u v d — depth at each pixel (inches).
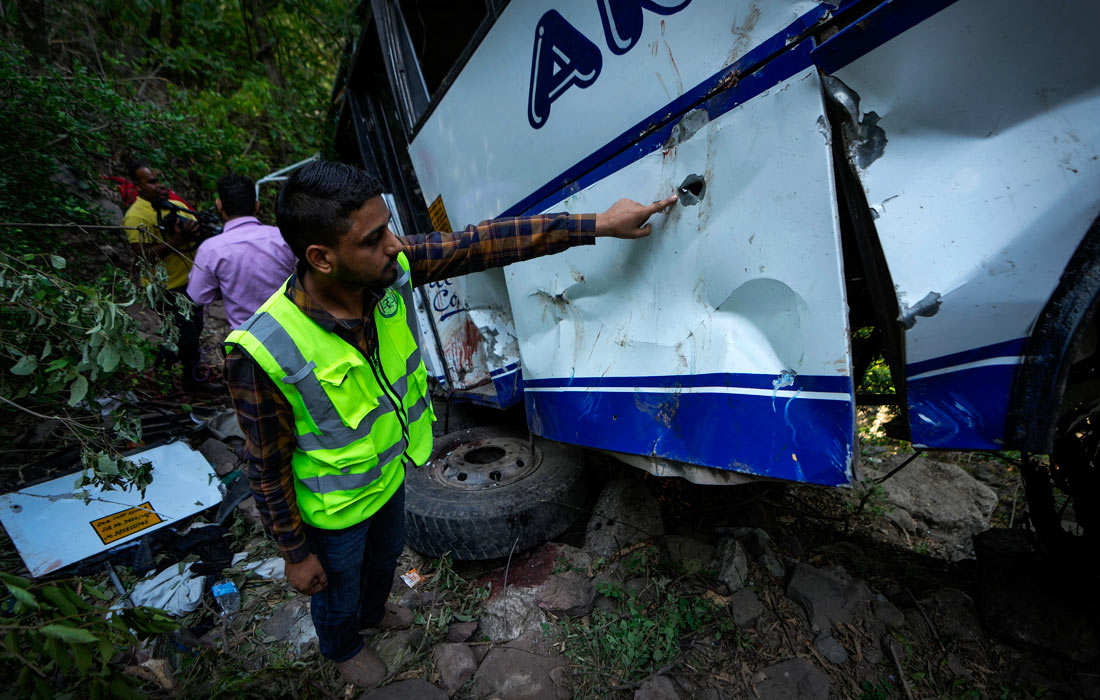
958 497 124.0
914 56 43.7
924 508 121.2
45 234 154.3
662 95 63.6
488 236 67.8
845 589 84.1
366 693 75.4
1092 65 39.3
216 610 93.9
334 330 55.1
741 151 56.4
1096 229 40.9
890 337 54.9
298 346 52.6
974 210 44.6
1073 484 75.9
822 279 51.5
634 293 75.0
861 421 151.6
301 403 54.4
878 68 45.4
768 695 72.9
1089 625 73.7
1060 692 70.7
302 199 47.7
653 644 80.2
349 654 74.4
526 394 102.3
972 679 73.5
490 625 86.8
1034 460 85.0
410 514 98.3
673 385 70.4
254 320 52.1
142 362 85.1
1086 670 71.7
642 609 86.0
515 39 82.6
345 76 185.5
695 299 66.1
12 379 93.0
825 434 53.6
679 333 68.6
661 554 95.9
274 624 89.9
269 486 57.0
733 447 63.1
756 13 52.2
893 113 46.3
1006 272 44.1
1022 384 45.1
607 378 81.1
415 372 67.1
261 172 278.8
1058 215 41.9
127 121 193.2
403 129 130.7
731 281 60.9
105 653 52.0
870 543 106.3
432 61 159.2
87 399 94.7
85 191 193.6
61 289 82.4
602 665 78.7
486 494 99.7
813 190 50.6
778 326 57.1
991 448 47.4
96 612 54.9
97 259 182.9
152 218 158.1
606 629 83.4
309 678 79.6
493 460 126.0
